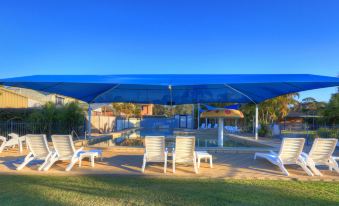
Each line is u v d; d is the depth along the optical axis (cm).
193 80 666
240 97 1173
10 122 1627
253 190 564
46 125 1788
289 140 726
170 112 6606
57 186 585
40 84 779
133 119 3725
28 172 703
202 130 2717
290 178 663
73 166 787
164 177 673
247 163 861
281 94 994
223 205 475
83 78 700
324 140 725
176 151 741
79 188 571
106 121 2845
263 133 2117
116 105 5159
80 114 2020
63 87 872
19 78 691
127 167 781
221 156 1014
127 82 631
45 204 473
